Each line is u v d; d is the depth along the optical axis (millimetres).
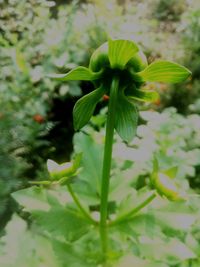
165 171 74
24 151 292
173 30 512
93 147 94
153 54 413
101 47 66
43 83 336
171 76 64
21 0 377
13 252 80
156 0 548
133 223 78
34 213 81
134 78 67
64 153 369
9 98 310
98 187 91
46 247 80
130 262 77
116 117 70
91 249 81
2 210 236
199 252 111
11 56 328
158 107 355
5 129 288
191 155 189
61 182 73
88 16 378
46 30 357
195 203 117
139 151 178
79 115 71
